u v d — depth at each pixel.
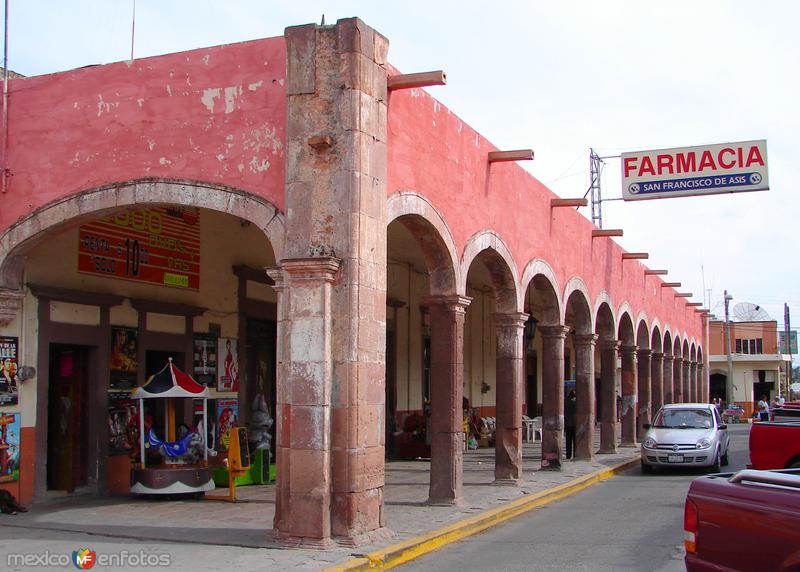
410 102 11.93
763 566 5.34
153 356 14.80
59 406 13.55
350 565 8.57
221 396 15.85
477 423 25.75
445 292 13.22
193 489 12.89
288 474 9.67
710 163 22.08
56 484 13.40
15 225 11.65
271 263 17.70
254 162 10.41
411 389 22.81
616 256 24.86
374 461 10.05
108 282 13.68
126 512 11.79
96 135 11.30
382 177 10.52
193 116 10.78
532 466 19.34
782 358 59.59
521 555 9.74
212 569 8.33
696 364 43.19
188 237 15.35
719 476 6.20
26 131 11.73
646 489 16.25
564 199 18.58
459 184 13.64
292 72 10.16
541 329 18.69
